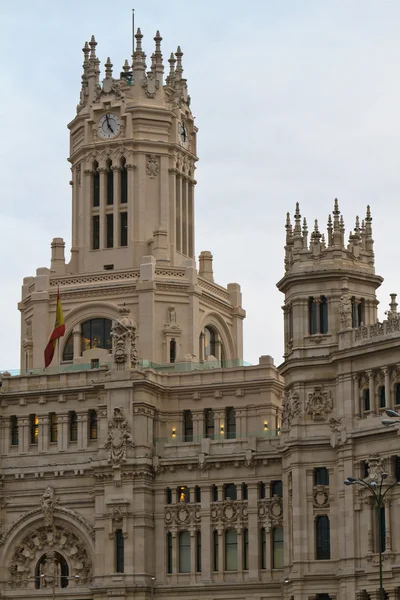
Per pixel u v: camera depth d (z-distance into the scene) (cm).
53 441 19675
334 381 17450
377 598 16325
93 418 19550
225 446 18812
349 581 16700
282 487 18162
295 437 17475
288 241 18250
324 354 17550
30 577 19425
